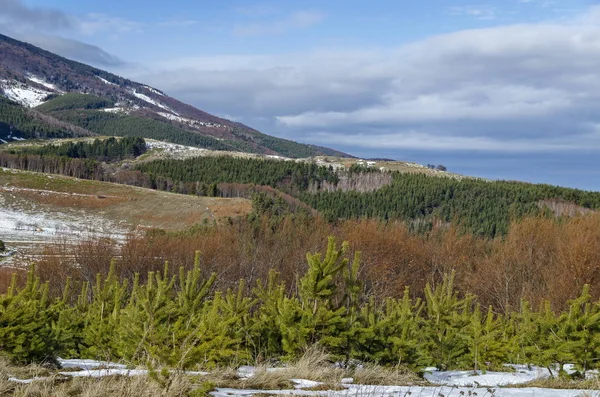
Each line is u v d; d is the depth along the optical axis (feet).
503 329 44.21
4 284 99.14
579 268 101.96
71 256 139.64
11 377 21.85
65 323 39.68
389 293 125.59
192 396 19.25
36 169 375.45
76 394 19.06
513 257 126.00
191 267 129.29
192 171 449.06
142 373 21.52
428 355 37.11
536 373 34.27
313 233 150.20
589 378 29.71
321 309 30.32
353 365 29.96
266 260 134.41
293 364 27.86
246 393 20.48
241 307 33.83
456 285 130.72
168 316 32.58
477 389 24.62
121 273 125.39
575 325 31.19
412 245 147.84
